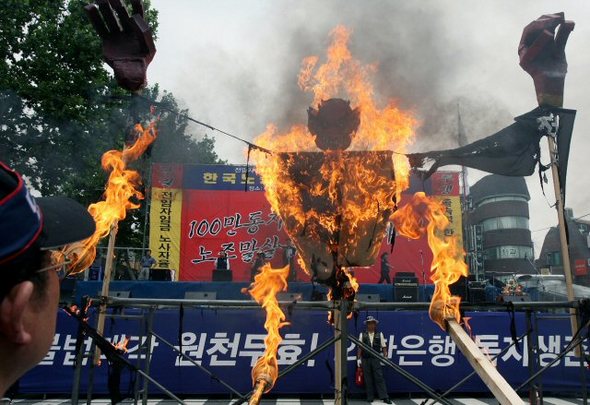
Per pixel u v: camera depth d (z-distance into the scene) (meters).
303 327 9.02
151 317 4.69
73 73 13.48
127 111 3.62
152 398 8.76
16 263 0.78
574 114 3.79
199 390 8.73
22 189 0.81
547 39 3.74
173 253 15.12
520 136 3.71
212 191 15.48
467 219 15.15
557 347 8.88
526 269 28.59
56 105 12.97
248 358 8.91
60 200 1.07
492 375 2.27
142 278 12.45
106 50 3.30
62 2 14.02
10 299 0.78
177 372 8.73
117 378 4.08
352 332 9.21
